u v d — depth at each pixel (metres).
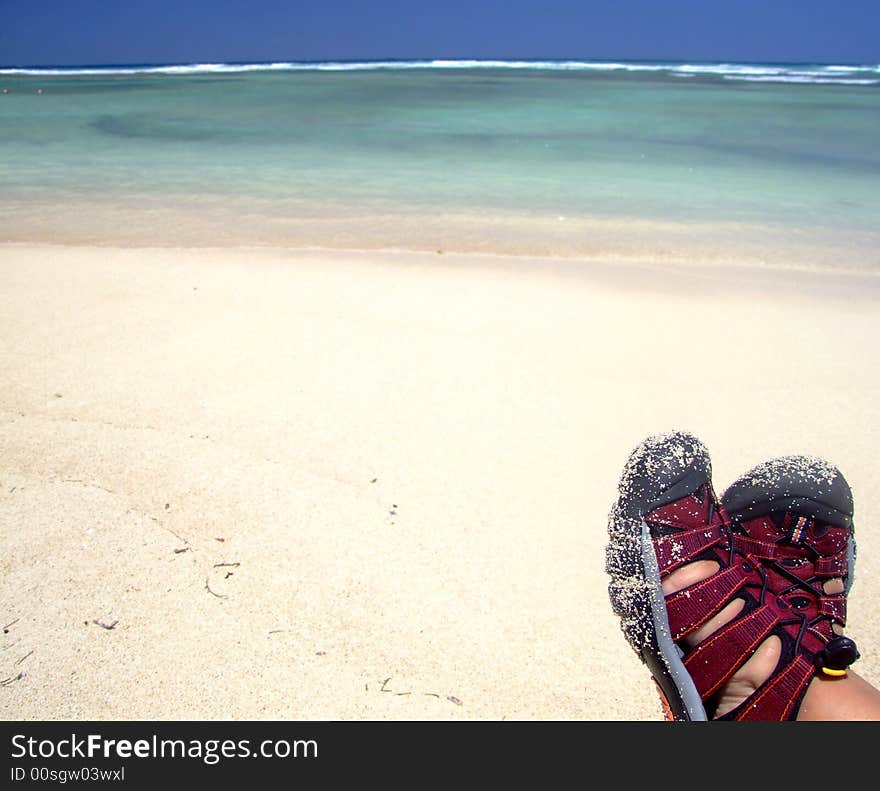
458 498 0.94
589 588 0.80
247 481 0.94
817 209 2.65
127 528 0.85
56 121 5.29
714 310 1.60
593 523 0.90
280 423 1.08
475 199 2.74
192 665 0.68
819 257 2.04
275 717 0.64
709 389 1.24
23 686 0.66
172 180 3.11
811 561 0.60
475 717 0.65
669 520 0.62
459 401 1.16
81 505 0.88
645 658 0.58
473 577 0.81
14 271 1.75
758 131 4.81
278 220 2.39
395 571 0.81
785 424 1.13
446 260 1.91
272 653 0.70
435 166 3.46
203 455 0.99
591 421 1.12
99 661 0.68
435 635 0.73
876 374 1.30
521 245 2.10
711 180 3.18
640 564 0.60
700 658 0.55
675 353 1.37
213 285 1.66
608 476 0.99
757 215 2.54
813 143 4.30
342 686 0.67
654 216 2.50
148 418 1.08
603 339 1.42
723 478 0.99
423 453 1.02
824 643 0.53
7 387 1.16
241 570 0.80
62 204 2.62
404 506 0.92
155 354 1.29
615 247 2.10
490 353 1.34
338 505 0.91
